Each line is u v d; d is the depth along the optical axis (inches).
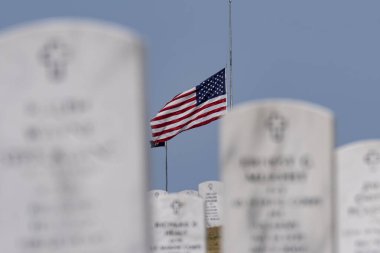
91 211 743.1
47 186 742.5
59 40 729.6
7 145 739.4
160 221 1278.3
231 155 894.4
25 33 727.7
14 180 742.5
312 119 886.4
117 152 739.4
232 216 901.8
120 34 731.4
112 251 745.6
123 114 737.0
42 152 739.4
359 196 984.9
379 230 989.2
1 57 729.6
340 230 984.9
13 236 745.6
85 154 738.8
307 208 896.9
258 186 896.9
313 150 888.9
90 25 730.8
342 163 982.4
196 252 1279.5
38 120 737.0
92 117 736.3
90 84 733.9
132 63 733.9
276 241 902.4
